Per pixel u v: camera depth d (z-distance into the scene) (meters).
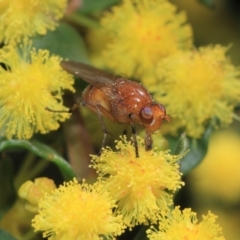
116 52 0.16
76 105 0.15
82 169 0.15
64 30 0.16
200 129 0.15
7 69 0.15
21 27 0.15
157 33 0.16
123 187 0.14
